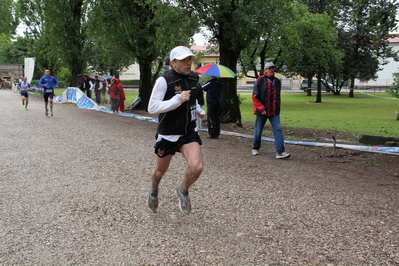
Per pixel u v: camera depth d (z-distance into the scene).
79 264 3.10
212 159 7.41
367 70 40.09
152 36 18.67
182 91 3.69
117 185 5.41
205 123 14.33
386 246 3.46
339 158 7.83
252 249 3.39
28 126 11.98
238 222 4.04
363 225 3.98
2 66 60.97
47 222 3.99
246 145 9.46
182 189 3.94
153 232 3.76
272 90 7.61
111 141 9.37
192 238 3.62
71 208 4.43
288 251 3.35
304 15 25.12
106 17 18.56
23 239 3.57
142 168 6.45
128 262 3.13
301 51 26.86
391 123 15.27
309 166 6.98
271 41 21.05
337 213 4.35
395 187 5.54
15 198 4.78
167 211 4.38
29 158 7.17
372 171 6.62
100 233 3.73
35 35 37.59
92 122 13.80
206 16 12.02
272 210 4.43
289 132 12.50
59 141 9.21
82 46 28.36
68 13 26.92
